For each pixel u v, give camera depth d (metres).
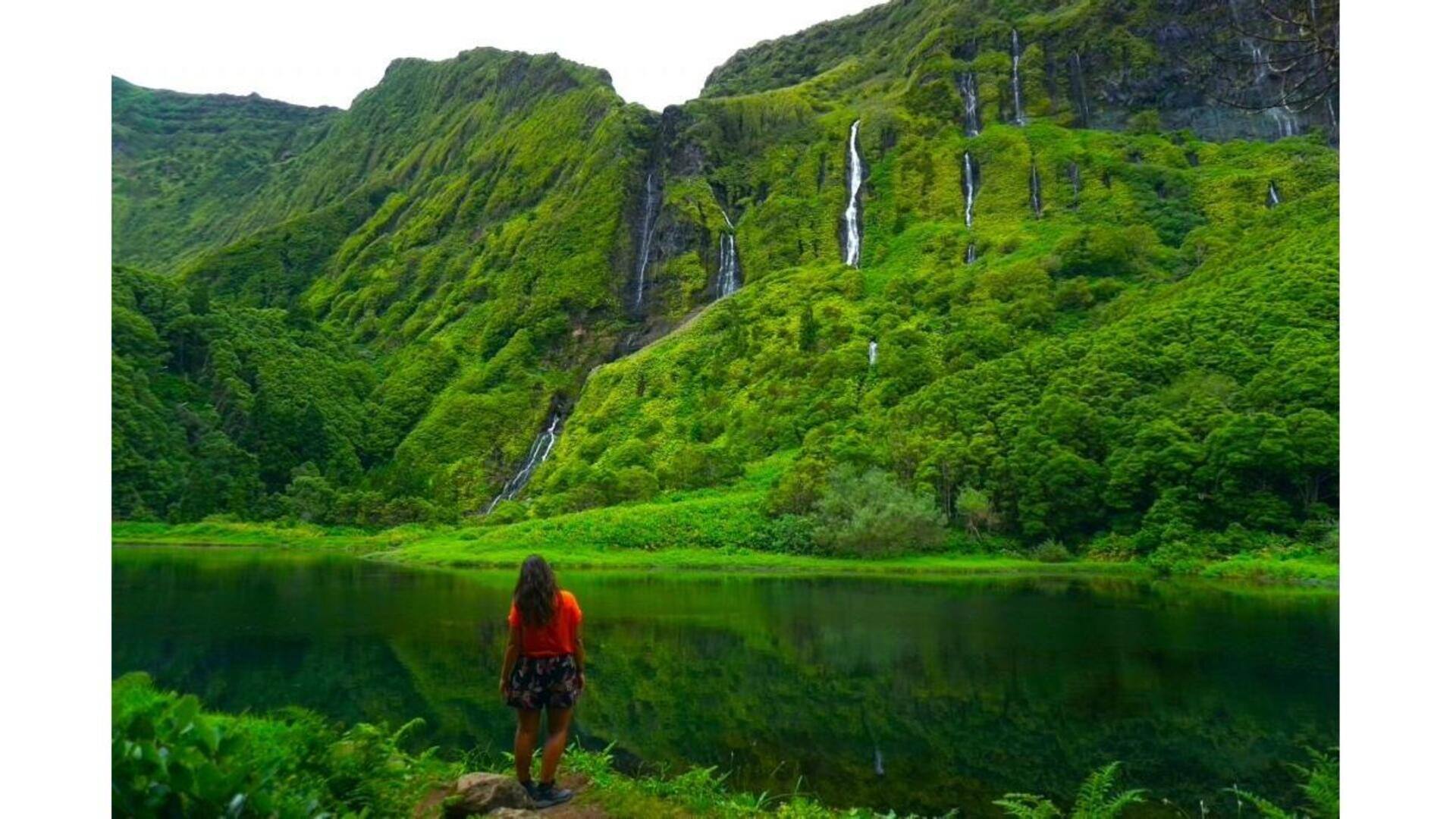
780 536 60.41
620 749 17.17
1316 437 51.16
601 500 75.12
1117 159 126.25
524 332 126.69
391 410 118.12
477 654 27.25
